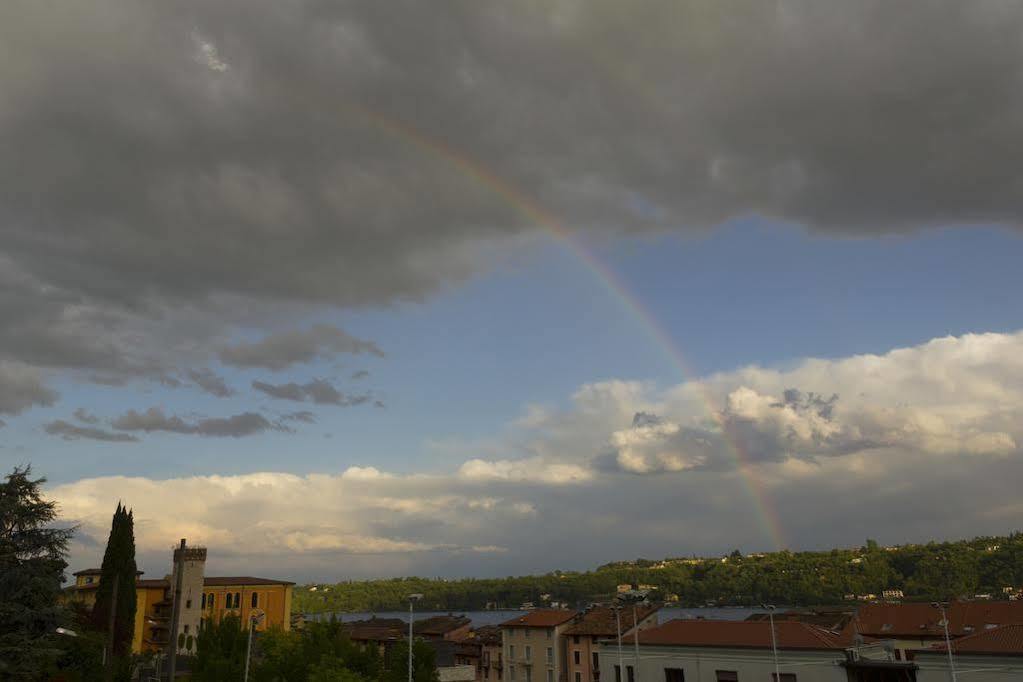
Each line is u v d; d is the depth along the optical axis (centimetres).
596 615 9738
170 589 12294
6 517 4941
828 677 5584
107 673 6881
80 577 12669
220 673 7025
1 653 4684
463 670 9594
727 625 6631
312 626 8094
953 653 5075
